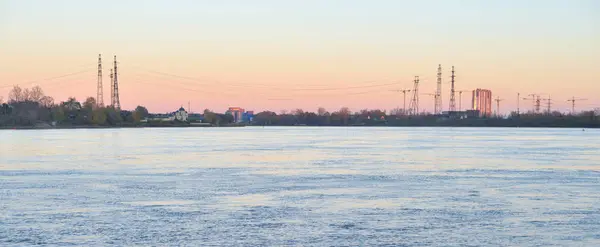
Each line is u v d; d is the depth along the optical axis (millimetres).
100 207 37906
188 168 62906
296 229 31750
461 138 151625
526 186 48219
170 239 29625
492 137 159250
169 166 65188
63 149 95250
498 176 55500
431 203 39625
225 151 92625
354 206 38406
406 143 121875
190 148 100500
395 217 34875
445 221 33781
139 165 66188
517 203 39656
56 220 33812
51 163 68375
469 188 46969
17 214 35531
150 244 28703
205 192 44500
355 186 48125
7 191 44812
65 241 29188
